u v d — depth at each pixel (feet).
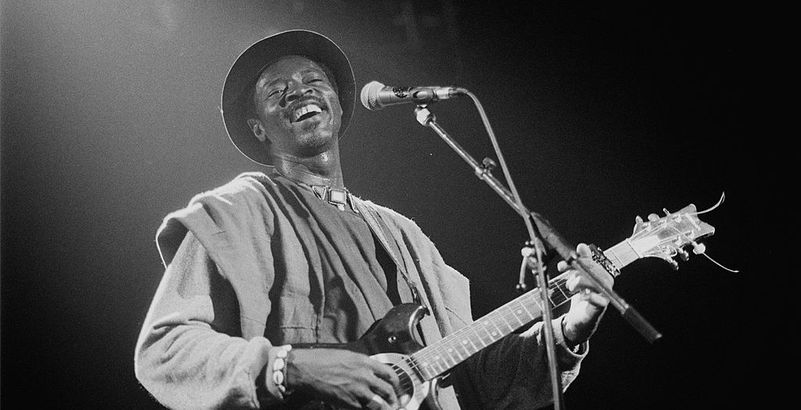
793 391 14.89
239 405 9.73
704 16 16.42
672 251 10.99
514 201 9.47
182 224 10.74
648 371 14.98
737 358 15.03
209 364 9.86
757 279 15.30
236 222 10.86
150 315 10.26
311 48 12.25
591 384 14.94
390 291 11.28
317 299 10.81
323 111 11.77
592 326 10.73
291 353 9.98
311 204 11.44
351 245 11.34
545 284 9.17
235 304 10.55
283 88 11.84
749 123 15.99
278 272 10.83
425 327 11.14
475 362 11.66
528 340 11.34
